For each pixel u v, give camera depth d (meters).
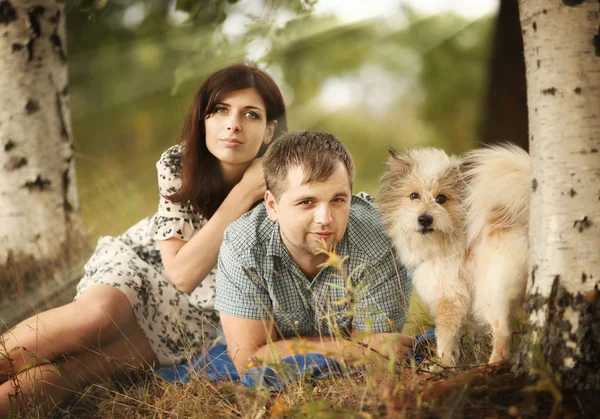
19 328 3.25
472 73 11.02
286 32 4.79
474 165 3.15
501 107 6.98
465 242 3.11
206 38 5.32
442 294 3.11
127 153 11.52
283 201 2.94
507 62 6.96
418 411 2.38
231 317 3.17
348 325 3.26
